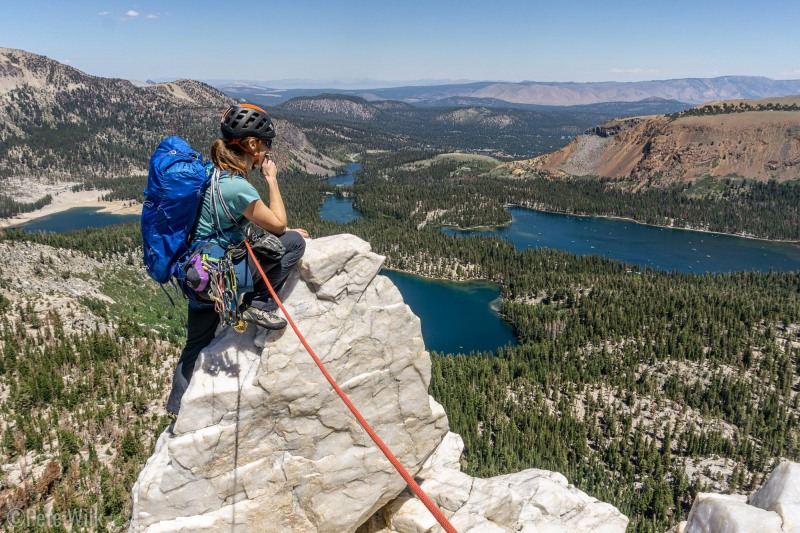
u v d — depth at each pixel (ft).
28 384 338.13
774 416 498.28
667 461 424.46
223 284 30.94
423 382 42.98
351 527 42.65
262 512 38.22
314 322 37.81
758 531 23.41
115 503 230.68
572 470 403.75
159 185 30.17
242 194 30.42
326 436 39.60
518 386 529.86
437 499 51.01
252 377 36.14
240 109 31.04
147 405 347.97
